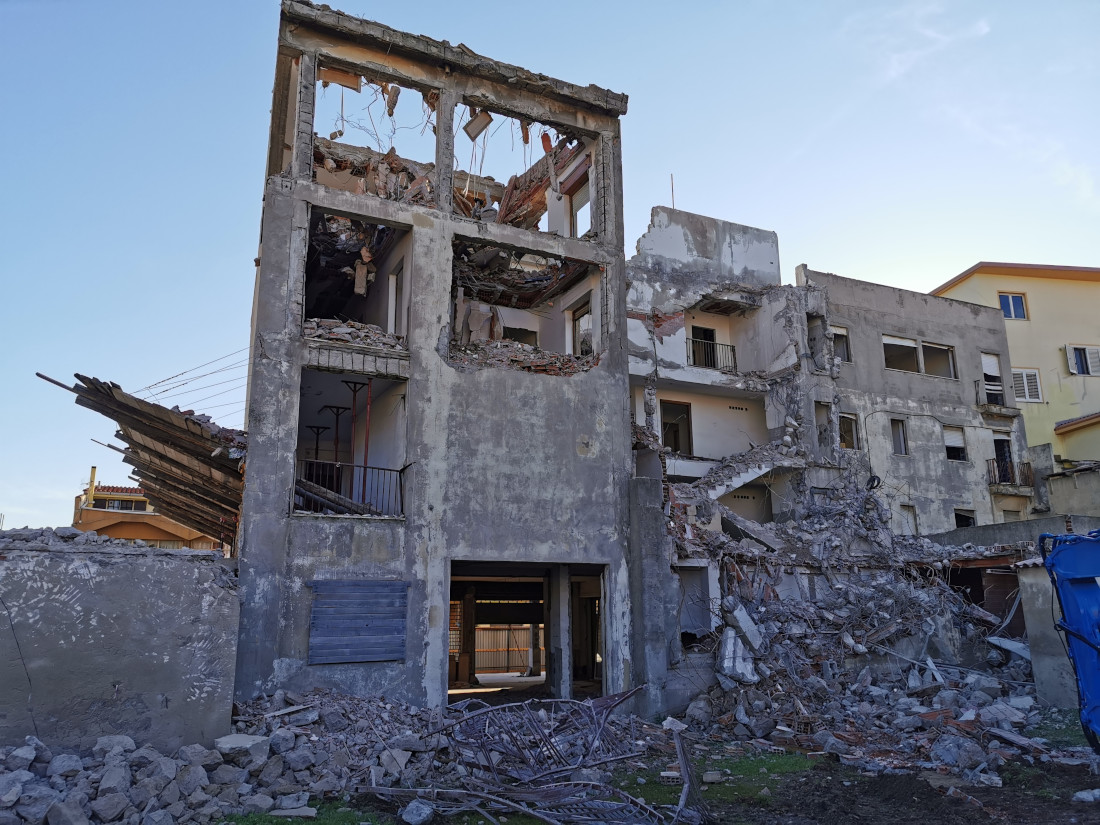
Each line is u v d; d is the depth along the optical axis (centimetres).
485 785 1039
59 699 1052
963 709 1534
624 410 1906
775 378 3002
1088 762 1152
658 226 3016
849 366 3130
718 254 3131
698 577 2009
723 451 3017
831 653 1803
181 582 1163
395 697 1502
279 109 1994
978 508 3256
